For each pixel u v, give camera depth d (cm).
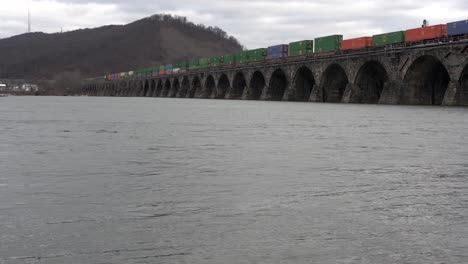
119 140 2973
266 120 4788
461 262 969
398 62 8169
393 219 1246
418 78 8150
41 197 1439
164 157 2269
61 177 1756
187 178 1752
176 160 2177
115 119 4947
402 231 1152
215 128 3869
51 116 5484
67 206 1339
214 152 2447
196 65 17888
